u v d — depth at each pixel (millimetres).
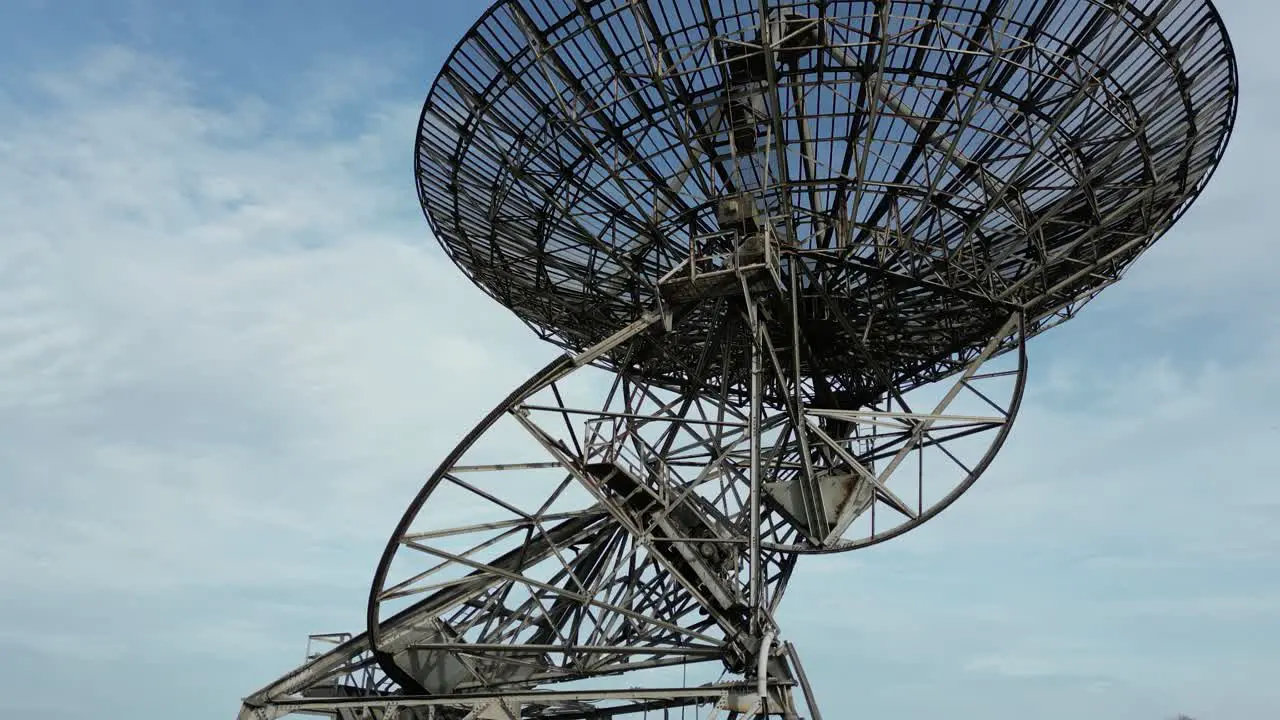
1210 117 27094
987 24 24469
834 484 30578
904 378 34031
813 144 27234
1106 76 25547
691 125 26953
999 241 29141
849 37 25031
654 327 30562
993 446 28219
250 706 29734
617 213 28797
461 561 29125
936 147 25922
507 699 28750
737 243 27766
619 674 30828
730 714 27562
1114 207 28531
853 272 29641
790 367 32188
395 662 30719
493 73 26734
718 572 31453
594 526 32562
